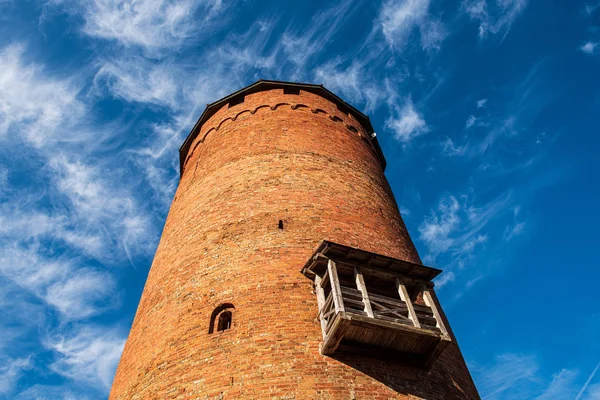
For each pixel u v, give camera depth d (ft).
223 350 40.88
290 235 50.96
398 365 41.34
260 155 63.93
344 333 39.19
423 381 41.16
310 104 76.18
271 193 56.85
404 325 39.93
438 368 44.04
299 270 46.70
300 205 55.16
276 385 37.32
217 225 54.70
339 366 39.04
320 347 40.06
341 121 76.33
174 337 44.62
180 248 55.52
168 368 42.01
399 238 59.16
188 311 46.34
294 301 43.75
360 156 70.64
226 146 68.80
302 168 61.57
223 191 59.72
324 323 41.37
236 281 46.73
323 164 63.46
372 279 45.70
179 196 69.05
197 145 77.00
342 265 44.11
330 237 51.60
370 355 40.98
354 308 42.83
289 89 80.02
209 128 77.10
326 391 37.06
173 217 64.90
